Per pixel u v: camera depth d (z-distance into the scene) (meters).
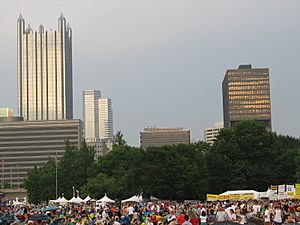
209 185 99.62
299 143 137.88
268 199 58.44
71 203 85.56
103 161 130.00
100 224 37.59
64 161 152.25
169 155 98.44
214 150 102.69
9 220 44.03
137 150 119.62
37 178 155.62
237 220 35.25
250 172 97.81
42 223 38.19
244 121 104.56
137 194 98.25
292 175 101.62
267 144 101.44
